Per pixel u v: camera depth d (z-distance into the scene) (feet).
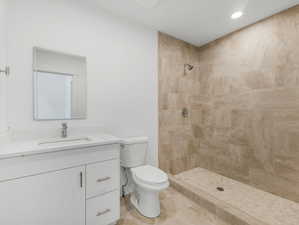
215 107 8.40
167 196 6.60
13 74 4.30
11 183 3.20
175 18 6.49
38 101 4.71
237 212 5.10
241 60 7.25
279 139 6.11
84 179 4.12
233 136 7.63
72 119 5.31
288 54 5.81
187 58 8.71
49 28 4.85
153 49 7.34
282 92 5.98
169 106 7.98
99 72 5.83
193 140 9.09
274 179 6.26
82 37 5.46
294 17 5.65
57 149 3.64
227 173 7.91
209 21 6.71
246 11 6.01
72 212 3.95
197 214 5.46
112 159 4.66
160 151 7.70
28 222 3.40
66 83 5.18
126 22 6.49
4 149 3.42
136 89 6.82
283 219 4.83
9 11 4.23
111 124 6.15
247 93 7.05
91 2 5.53
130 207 5.78
